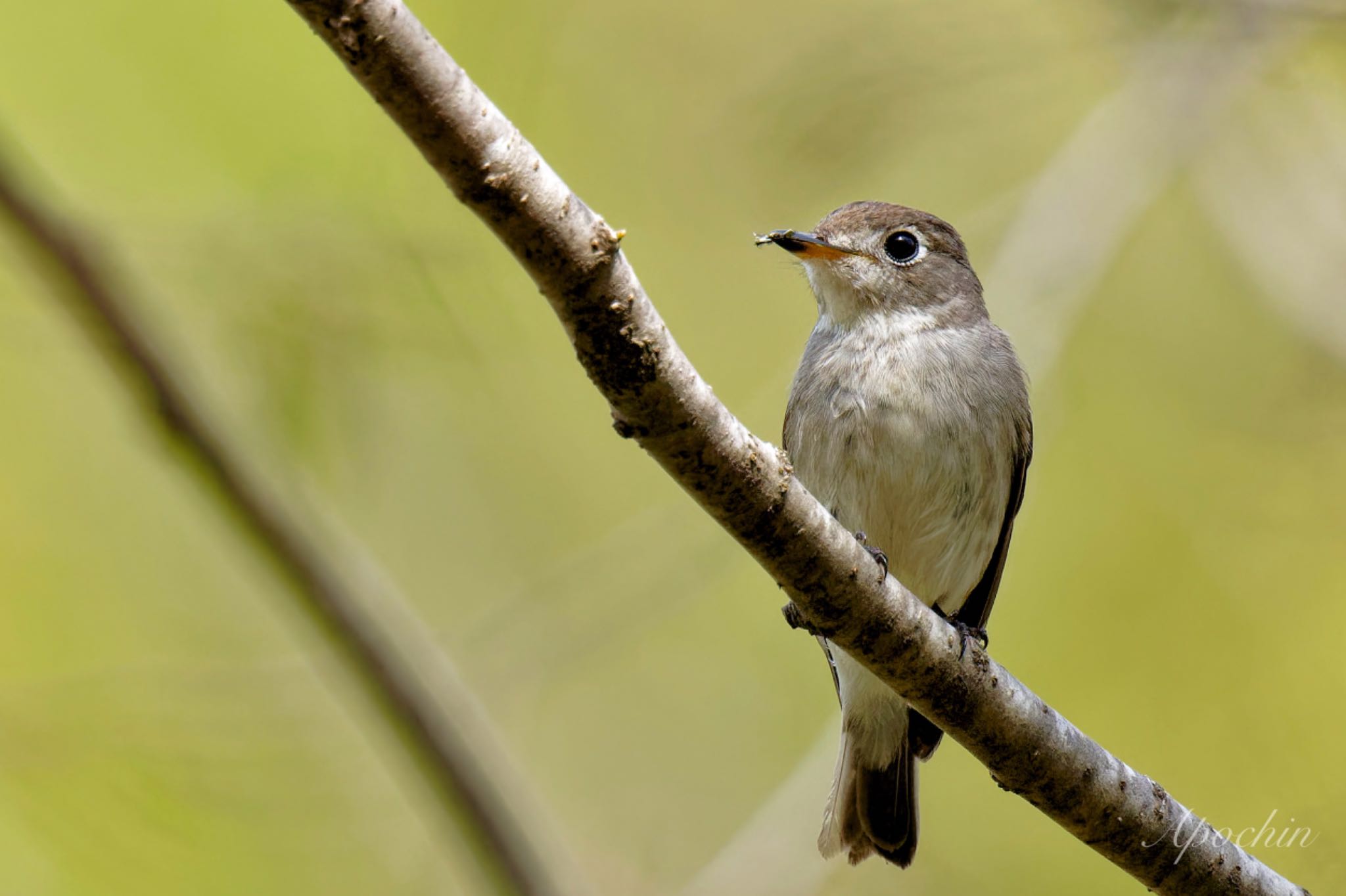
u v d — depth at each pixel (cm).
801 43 1211
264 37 1050
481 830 643
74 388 1091
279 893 939
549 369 1199
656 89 1237
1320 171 1236
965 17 1196
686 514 1147
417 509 1133
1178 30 1205
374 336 920
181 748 952
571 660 1141
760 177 1206
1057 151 1288
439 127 468
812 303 1276
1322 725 1114
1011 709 652
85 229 604
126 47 1025
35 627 1048
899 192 1296
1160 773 1120
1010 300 1152
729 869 953
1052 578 1192
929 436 870
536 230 486
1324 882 1034
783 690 1260
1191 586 1181
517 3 1227
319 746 987
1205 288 1275
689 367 534
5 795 897
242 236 880
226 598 1070
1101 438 1241
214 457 617
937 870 1156
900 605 627
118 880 899
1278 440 1206
